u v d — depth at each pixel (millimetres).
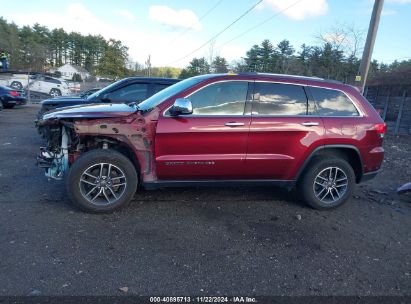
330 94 5070
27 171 6273
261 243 3957
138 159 4547
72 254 3508
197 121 4496
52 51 86312
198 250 3725
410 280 3371
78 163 4355
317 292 3094
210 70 42344
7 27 74062
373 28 12359
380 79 20438
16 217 4289
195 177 4707
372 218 4938
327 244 4027
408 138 15984
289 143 4773
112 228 4133
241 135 4602
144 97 8320
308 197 5020
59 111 4719
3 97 17906
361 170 5215
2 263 3277
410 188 5766
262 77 4820
